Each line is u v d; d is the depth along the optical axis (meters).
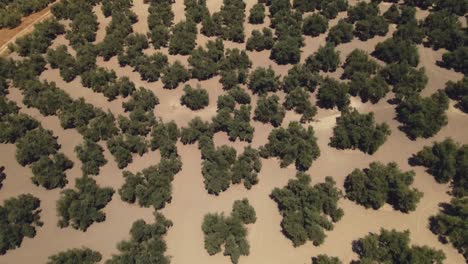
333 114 57.78
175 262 45.00
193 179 51.94
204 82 63.75
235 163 51.78
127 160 53.75
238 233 45.59
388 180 48.25
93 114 59.44
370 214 47.62
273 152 53.03
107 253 46.28
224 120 55.94
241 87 62.22
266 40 66.88
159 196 49.03
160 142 54.59
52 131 58.78
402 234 43.28
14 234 47.44
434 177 50.41
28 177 54.22
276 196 48.56
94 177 53.09
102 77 63.41
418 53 64.38
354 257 44.09
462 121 55.91
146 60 64.88
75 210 48.00
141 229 45.88
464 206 45.53
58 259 43.94
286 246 45.50
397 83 59.62
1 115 60.84
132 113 57.41
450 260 43.59
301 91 57.78
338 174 51.38
